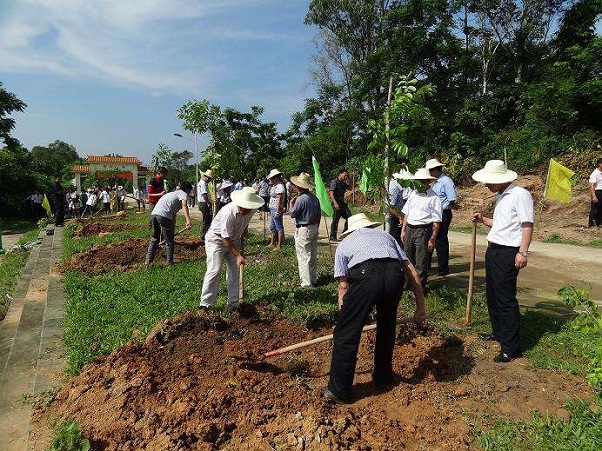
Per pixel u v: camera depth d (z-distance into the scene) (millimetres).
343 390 4152
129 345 5152
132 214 25891
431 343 5172
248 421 3820
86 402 4305
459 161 24328
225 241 6066
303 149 36250
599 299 7301
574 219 15406
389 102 5691
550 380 4492
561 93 21656
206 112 11570
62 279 9141
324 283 8031
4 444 3914
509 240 4973
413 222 7207
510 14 30953
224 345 5324
